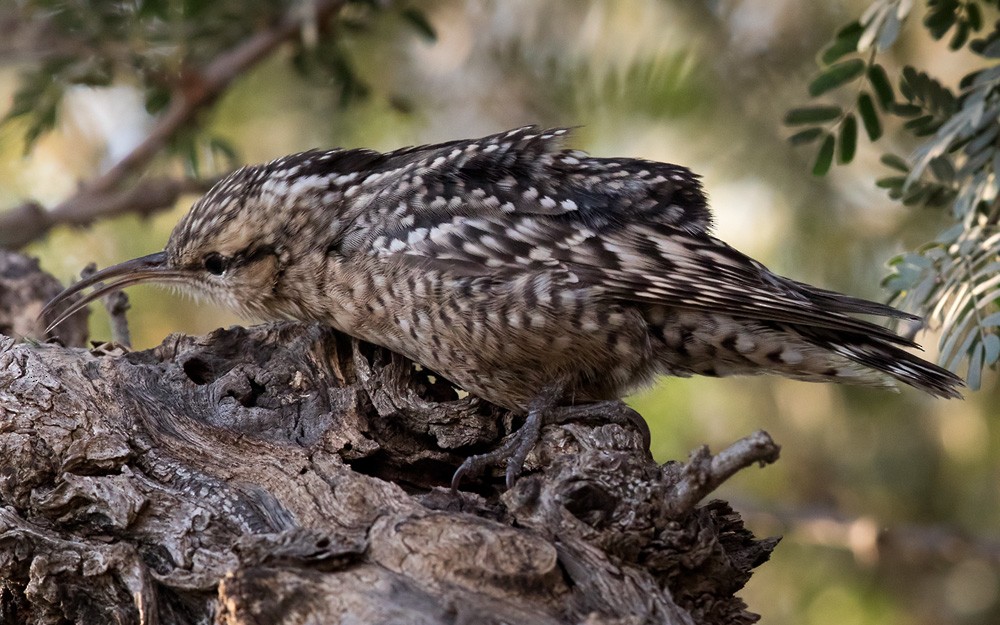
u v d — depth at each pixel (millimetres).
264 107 10250
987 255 6910
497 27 9938
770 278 7227
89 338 9461
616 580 5324
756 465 9852
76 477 5812
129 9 8758
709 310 6820
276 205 7383
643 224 7039
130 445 5996
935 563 9656
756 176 9250
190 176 9977
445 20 10141
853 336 6953
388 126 10328
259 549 5195
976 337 6605
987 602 9523
